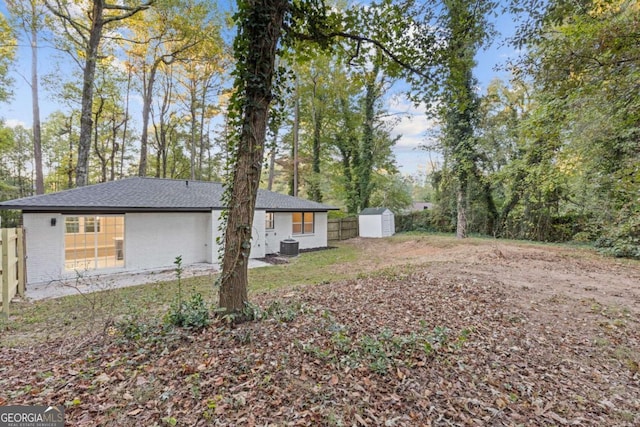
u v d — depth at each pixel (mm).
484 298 5094
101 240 9844
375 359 2906
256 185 3727
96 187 9883
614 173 9992
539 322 4199
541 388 2729
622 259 9531
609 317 4410
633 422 2330
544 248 11750
